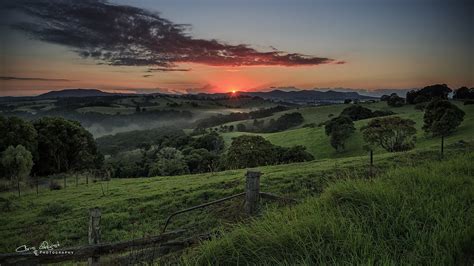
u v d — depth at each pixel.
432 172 7.82
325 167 22.16
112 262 5.80
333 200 6.17
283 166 27.58
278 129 126.50
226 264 4.70
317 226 4.91
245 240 4.92
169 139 112.25
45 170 65.31
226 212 12.02
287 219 5.46
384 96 117.81
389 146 55.91
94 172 54.50
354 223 5.15
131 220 17.84
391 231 4.95
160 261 5.70
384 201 5.71
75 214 20.39
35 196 28.81
